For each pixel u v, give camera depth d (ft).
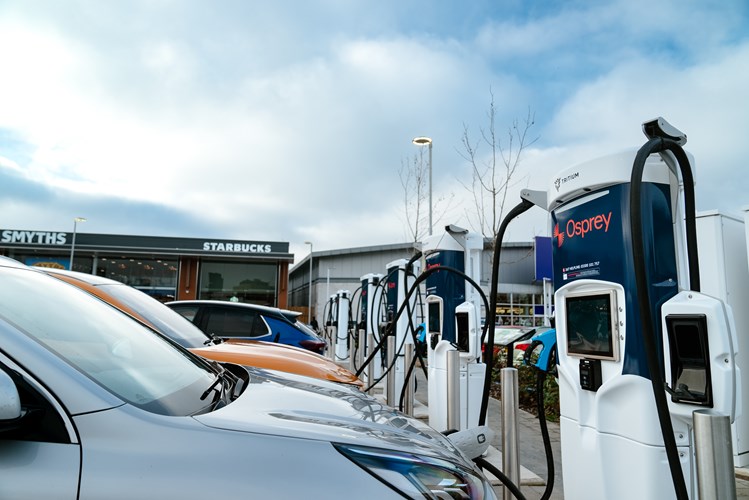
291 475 5.41
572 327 9.79
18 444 5.01
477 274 20.45
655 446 8.09
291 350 18.25
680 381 7.70
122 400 5.66
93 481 4.94
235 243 112.68
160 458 5.20
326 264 138.92
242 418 6.10
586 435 9.36
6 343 5.35
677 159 8.28
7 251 110.22
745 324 17.11
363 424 6.97
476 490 6.46
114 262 113.09
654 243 8.35
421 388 35.29
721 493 6.11
